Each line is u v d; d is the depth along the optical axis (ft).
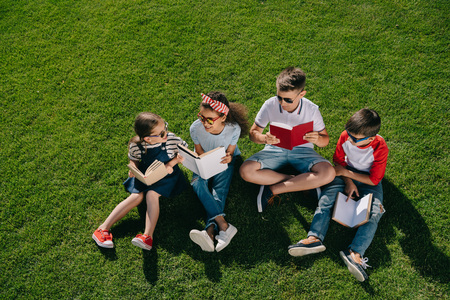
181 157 10.85
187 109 14.29
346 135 10.82
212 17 17.62
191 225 11.51
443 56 15.51
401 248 10.69
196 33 16.98
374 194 10.96
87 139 13.53
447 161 12.42
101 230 10.89
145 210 11.82
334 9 17.69
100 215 11.68
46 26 17.71
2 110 14.52
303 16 17.46
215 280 10.34
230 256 10.77
